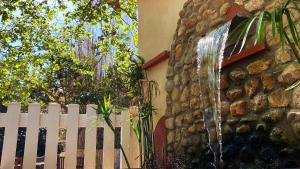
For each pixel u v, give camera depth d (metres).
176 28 4.11
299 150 2.07
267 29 2.49
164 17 4.59
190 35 3.65
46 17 7.99
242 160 2.50
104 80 11.34
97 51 10.98
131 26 8.85
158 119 4.16
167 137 3.84
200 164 3.02
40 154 9.88
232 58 2.78
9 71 8.48
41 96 11.88
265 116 2.39
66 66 11.23
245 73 2.69
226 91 2.86
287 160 2.13
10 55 8.09
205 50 2.40
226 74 2.88
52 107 3.90
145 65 4.61
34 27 8.00
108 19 8.18
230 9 3.04
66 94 11.97
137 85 4.64
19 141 7.52
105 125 4.02
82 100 11.03
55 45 8.69
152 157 3.76
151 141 3.89
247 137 2.52
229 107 2.79
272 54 2.44
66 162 3.82
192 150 3.24
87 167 3.86
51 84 11.86
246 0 2.85
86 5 7.86
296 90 2.15
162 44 4.52
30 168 3.71
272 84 2.39
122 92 9.48
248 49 2.63
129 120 4.06
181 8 4.17
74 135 3.88
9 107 3.81
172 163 3.31
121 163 4.03
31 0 7.48
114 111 3.99
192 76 3.40
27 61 8.30
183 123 3.51
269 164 2.24
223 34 2.22
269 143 2.30
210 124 2.84
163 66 4.29
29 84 9.50
